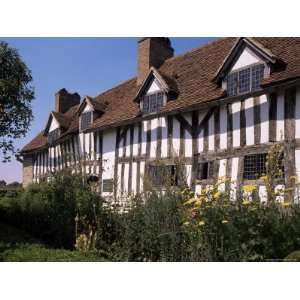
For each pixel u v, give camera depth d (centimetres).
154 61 1470
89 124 1581
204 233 448
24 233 826
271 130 845
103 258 562
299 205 447
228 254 423
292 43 920
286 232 421
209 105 991
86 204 710
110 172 1364
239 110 929
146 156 1199
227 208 448
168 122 1135
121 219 629
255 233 416
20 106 1050
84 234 627
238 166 907
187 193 539
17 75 1040
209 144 996
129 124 1305
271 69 884
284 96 830
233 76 977
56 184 827
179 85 1220
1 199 1198
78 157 1152
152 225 533
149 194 602
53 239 777
